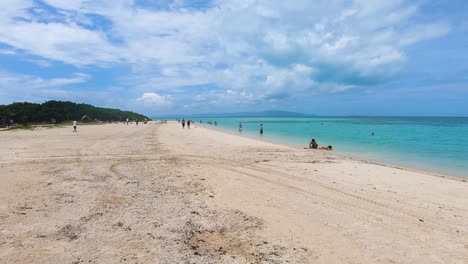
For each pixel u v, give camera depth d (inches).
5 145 911.0
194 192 380.8
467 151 960.9
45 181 431.5
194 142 1104.8
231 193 380.2
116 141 1097.4
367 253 222.5
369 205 342.6
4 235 239.1
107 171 513.7
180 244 229.1
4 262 196.4
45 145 919.7
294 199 359.3
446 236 257.8
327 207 331.0
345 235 254.7
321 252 221.8
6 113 2849.4
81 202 330.0
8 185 402.9
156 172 509.7
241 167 573.0
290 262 205.2
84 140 1123.3
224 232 255.3
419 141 1333.7
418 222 290.7
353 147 1085.1
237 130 2405.3
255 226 269.4
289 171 541.0
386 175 530.9
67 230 251.4
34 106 3427.7
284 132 2087.8
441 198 385.7
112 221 273.6
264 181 454.9
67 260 200.5
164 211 304.7
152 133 1637.6
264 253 217.8
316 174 519.2
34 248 217.5
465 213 323.0
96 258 204.1
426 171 617.0
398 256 219.0
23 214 288.2
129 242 230.5
